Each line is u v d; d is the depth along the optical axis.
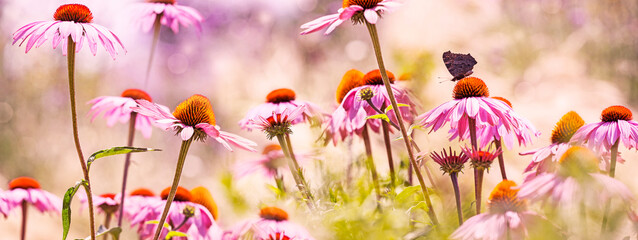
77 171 4.23
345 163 1.93
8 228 2.94
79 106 4.82
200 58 5.23
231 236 1.86
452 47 2.91
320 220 1.83
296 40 4.54
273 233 1.84
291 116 1.91
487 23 3.61
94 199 2.15
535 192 1.70
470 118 1.83
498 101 1.84
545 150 1.83
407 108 1.99
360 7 1.80
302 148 2.04
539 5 4.54
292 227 1.85
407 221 1.80
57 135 4.57
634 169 1.98
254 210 1.89
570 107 2.92
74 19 1.84
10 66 4.77
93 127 4.59
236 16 5.29
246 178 2.02
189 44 5.31
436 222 1.78
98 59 5.04
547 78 3.51
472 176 1.91
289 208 1.88
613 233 1.75
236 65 4.25
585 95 3.13
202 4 5.44
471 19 3.37
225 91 3.81
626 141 1.80
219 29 5.30
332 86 3.43
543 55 4.05
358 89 1.98
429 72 2.11
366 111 1.95
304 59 4.20
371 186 1.85
